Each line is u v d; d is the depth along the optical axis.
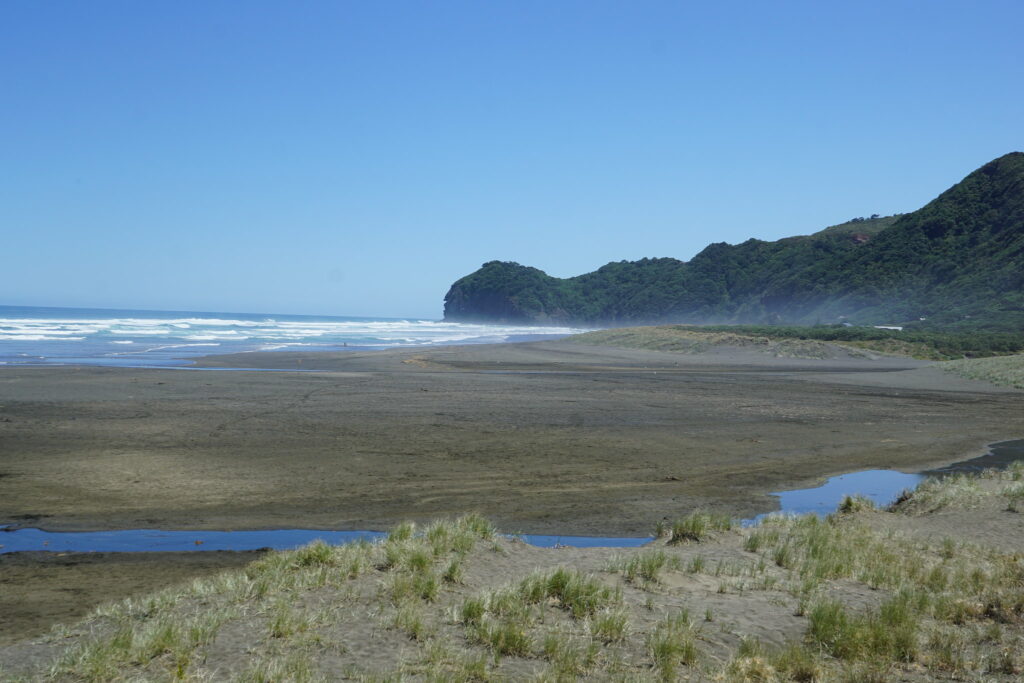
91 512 12.03
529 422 22.00
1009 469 16.28
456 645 6.09
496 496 13.74
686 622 6.63
